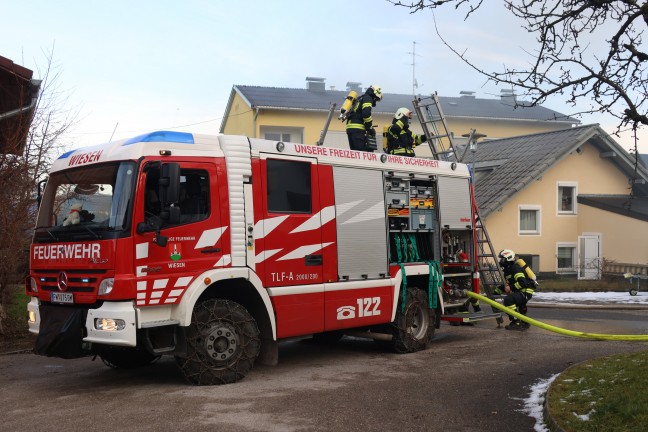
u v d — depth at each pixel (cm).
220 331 755
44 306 763
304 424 593
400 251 1013
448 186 1112
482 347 1066
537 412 632
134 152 714
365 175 956
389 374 831
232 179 781
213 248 754
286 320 826
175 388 741
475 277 1158
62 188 774
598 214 2505
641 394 606
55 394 717
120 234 686
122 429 576
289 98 3167
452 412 638
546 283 2308
